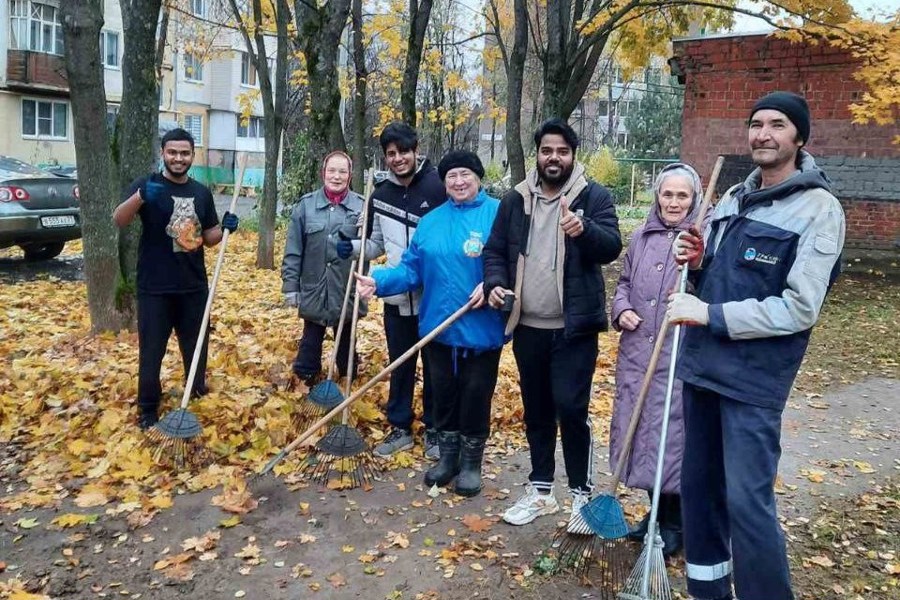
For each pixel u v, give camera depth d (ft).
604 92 144.66
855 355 25.44
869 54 31.86
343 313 16.22
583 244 11.78
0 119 93.30
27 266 39.14
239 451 15.80
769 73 41.55
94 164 22.72
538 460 13.37
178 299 16.53
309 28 29.40
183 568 11.67
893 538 13.07
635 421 10.89
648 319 11.95
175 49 68.23
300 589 11.24
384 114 63.57
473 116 92.22
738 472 9.16
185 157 15.88
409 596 11.07
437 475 14.56
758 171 9.80
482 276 13.83
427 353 14.52
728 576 10.24
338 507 13.71
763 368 9.15
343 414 14.90
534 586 11.32
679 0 30.81
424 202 15.87
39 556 11.99
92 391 18.16
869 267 39.58
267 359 20.15
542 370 12.87
